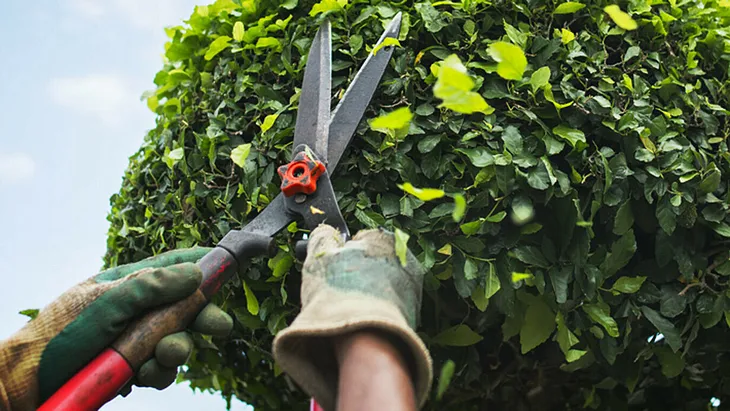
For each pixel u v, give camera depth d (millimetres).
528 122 1570
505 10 1649
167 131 1827
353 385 801
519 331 1628
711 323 1586
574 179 1513
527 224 1515
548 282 1555
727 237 1602
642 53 1668
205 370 2225
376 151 1571
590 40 1650
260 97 1687
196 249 1436
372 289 928
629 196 1555
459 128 1534
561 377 1871
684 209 1553
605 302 1579
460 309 1662
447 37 1642
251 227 1375
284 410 2121
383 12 1660
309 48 1687
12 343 1233
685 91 1648
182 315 1273
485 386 1797
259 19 1789
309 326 858
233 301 1719
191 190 1706
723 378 1888
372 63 1535
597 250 1535
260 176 1626
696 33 1726
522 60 773
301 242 1217
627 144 1560
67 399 1168
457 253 1523
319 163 1368
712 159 1620
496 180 1509
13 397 1223
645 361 1915
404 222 1516
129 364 1228
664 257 1566
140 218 1884
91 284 1334
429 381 827
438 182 1565
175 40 1927
